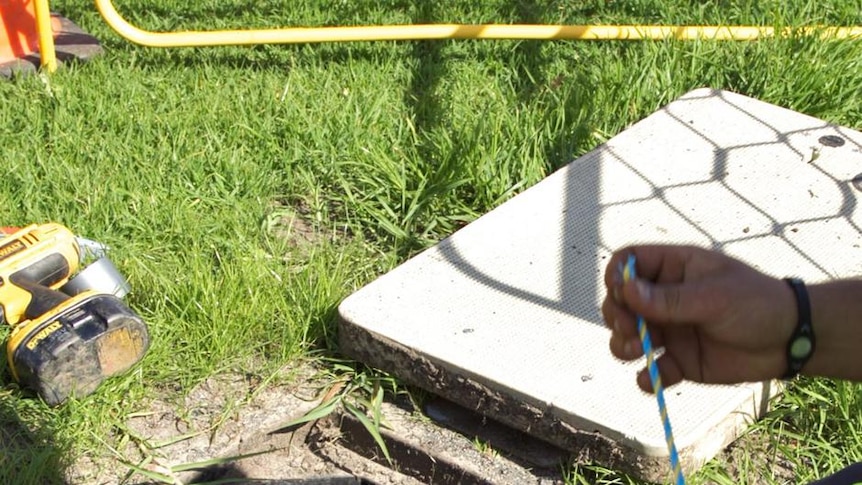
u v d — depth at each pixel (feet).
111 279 10.53
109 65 14.97
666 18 15.97
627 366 9.43
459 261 10.68
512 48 15.23
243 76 14.69
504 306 10.11
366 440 9.66
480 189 12.22
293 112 13.50
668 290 4.96
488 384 9.29
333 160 12.71
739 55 14.64
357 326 9.86
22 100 13.91
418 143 12.89
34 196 12.03
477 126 12.56
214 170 12.59
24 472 8.82
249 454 9.28
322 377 10.04
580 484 9.04
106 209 11.84
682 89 14.16
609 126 13.53
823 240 10.98
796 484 8.97
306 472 9.53
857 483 6.18
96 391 9.63
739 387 9.21
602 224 11.18
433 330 9.79
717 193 11.67
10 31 14.98
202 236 11.51
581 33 14.80
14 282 10.09
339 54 15.21
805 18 15.75
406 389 9.87
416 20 15.96
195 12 16.31
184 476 9.19
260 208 12.05
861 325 5.07
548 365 9.42
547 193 11.65
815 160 12.20
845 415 9.25
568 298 10.22
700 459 8.89
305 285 10.68
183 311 10.36
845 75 14.26
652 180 11.88
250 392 9.84
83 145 12.96
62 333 9.36
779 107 13.24
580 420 8.91
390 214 11.99
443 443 9.45
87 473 9.03
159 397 9.80
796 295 5.09
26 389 9.67
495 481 9.09
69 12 16.43
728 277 5.06
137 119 13.48
